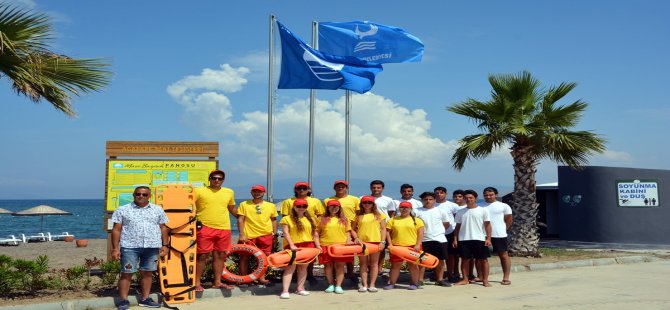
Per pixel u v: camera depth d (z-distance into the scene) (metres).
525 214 15.41
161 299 8.90
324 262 9.95
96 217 81.56
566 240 21.78
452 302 8.91
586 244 20.23
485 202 11.23
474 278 11.43
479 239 10.59
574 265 14.07
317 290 10.20
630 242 20.28
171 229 8.91
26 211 29.67
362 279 10.03
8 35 8.08
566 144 15.14
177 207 9.05
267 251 9.88
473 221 10.68
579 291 10.02
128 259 8.21
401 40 15.42
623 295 9.57
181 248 8.91
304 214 9.85
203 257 9.26
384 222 10.27
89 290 9.21
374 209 10.16
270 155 12.62
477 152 15.82
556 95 15.30
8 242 25.41
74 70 8.62
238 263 10.61
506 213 11.09
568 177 21.88
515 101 15.43
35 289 9.12
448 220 10.98
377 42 15.46
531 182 15.57
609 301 8.98
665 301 8.98
